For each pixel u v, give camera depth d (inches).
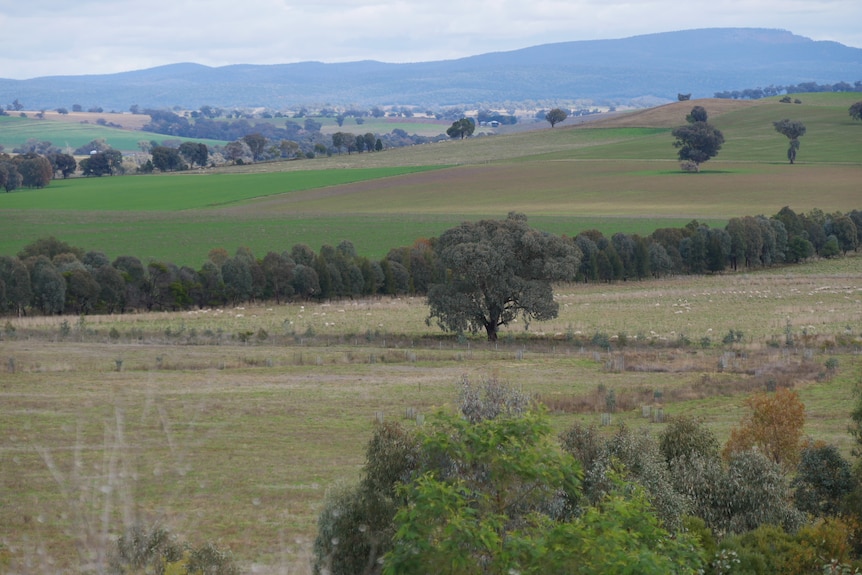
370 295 4028.1
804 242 5049.2
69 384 1649.9
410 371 2199.8
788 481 1241.4
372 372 2170.3
